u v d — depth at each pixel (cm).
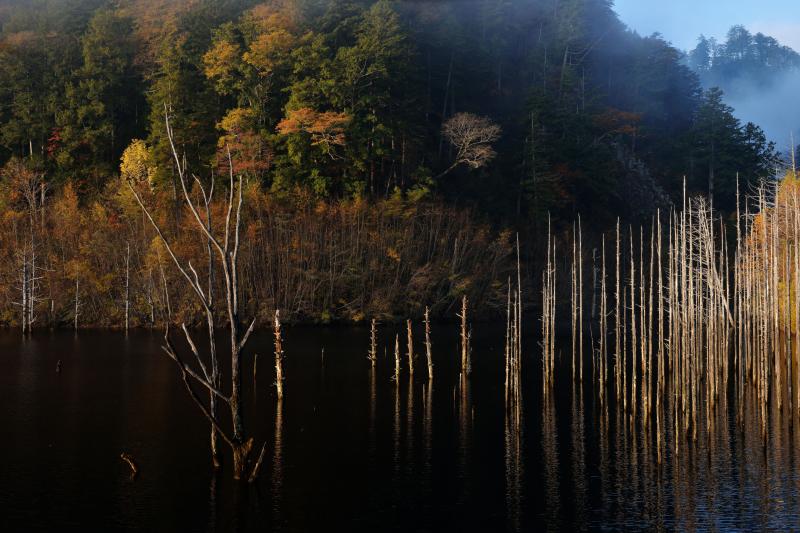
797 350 4519
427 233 11588
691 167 14638
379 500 3244
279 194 11144
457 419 4812
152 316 10025
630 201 14288
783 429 4422
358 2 14925
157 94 11912
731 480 3500
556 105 14625
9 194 11194
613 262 11956
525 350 8181
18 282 10062
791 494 3294
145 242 10469
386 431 4481
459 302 11138
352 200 11469
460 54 15025
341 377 6391
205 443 4159
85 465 3722
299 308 10406
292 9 13925
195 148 11975
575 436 4366
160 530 2889
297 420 4753
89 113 12538
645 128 16500
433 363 7275
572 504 3198
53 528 2895
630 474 3619
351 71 11650
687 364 4431
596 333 9800
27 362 7000
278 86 12694
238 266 10319
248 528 2920
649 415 4497
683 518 3019
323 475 3600
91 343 8431
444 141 14012
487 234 11975
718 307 6147
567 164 13588
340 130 11331
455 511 3119
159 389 5725
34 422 4612
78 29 14812
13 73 12875
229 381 6150
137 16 15275
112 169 12438
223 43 12362
